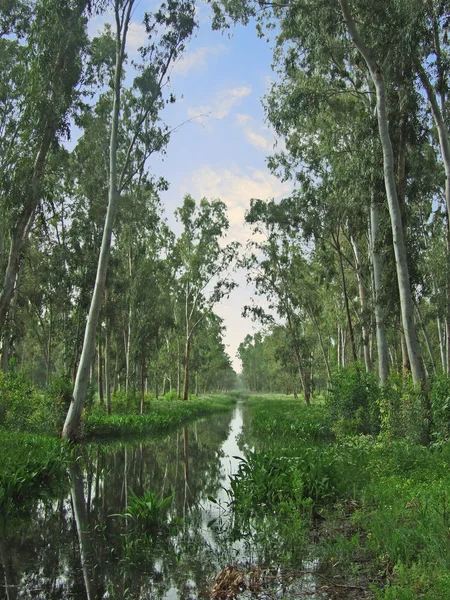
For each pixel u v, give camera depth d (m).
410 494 6.53
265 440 18.44
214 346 66.31
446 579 3.82
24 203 16.58
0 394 17.31
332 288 33.56
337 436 16.11
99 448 16.53
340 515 6.96
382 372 17.30
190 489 10.46
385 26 13.62
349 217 21.28
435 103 14.73
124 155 23.72
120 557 6.17
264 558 5.85
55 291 27.41
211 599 4.77
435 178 18.06
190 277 42.47
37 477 10.10
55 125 16.61
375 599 4.29
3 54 20.64
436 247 25.08
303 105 16.78
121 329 32.84
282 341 46.25
